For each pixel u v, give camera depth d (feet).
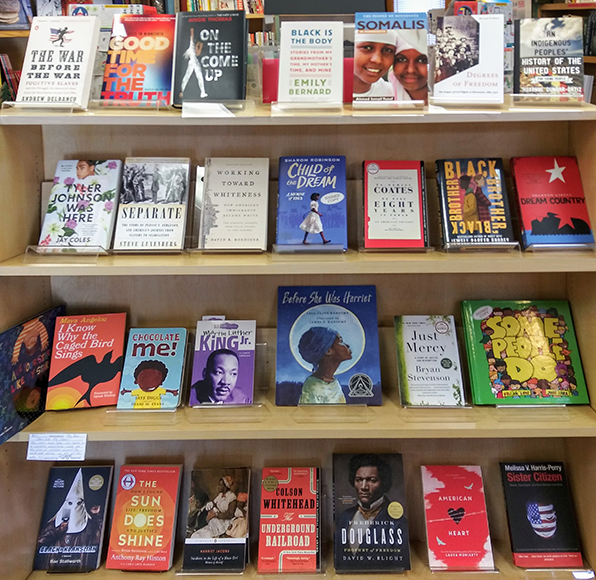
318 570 5.39
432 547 5.50
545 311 5.77
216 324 5.81
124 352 5.81
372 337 5.71
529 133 5.90
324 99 4.88
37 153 5.75
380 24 4.91
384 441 6.09
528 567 5.42
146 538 5.57
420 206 5.48
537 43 5.01
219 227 5.47
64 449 4.97
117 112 4.90
